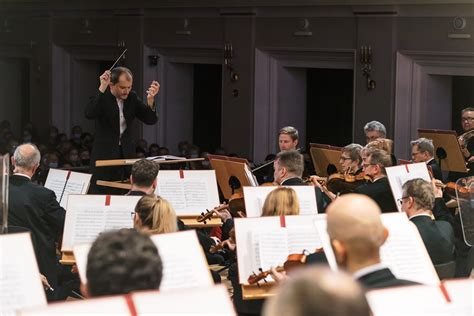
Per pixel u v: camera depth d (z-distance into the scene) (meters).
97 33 29.20
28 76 34.22
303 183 12.27
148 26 27.33
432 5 20.14
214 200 12.86
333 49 22.33
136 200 10.64
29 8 31.44
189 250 6.98
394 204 12.43
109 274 4.72
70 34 30.23
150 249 4.85
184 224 11.82
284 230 9.27
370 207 5.44
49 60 31.06
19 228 10.94
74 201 10.62
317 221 7.49
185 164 23.64
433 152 15.02
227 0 24.56
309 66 23.42
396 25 20.91
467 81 21.72
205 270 6.95
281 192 9.67
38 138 30.30
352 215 5.38
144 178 10.95
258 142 24.56
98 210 10.59
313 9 22.66
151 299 4.64
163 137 27.88
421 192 9.85
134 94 15.41
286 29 23.44
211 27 25.47
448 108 21.23
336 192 13.94
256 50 24.20
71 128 31.30
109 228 10.55
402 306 5.19
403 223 8.09
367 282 5.44
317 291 3.33
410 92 21.00
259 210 11.01
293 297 3.35
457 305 5.26
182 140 28.27
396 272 7.85
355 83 21.83
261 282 9.20
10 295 6.39
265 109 24.44
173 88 27.75
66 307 4.51
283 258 9.16
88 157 25.80
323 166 16.02
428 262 7.96
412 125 21.09
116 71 15.05
